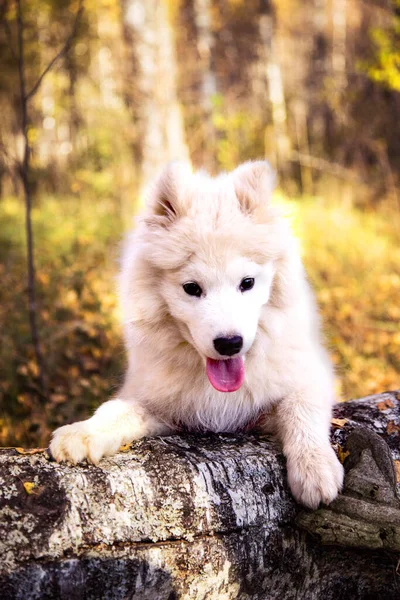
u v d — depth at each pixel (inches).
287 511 113.3
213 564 105.6
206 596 106.3
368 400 146.0
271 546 111.3
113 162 504.4
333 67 754.8
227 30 798.5
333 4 839.1
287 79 756.6
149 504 103.3
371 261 370.3
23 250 356.5
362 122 601.3
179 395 133.6
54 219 419.2
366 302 315.6
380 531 109.0
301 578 115.4
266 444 123.6
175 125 454.0
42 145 702.5
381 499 111.7
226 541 106.8
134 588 100.0
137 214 136.3
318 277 341.4
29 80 546.9
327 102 671.8
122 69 518.3
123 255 142.5
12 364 229.9
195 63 684.1
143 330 132.6
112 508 101.0
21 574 92.7
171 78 451.8
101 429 119.3
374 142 571.5
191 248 122.8
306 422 122.8
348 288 332.2
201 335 120.5
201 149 610.9
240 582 109.1
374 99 612.4
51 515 97.3
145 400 134.3
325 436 120.6
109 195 486.9
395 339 279.9
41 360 220.4
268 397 132.3
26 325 257.3
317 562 116.1
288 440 120.2
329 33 858.1
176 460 110.4
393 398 144.5
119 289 141.3
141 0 440.1
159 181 131.1
